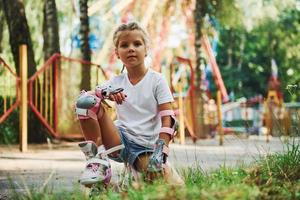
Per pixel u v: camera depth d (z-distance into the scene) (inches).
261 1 888.9
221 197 114.3
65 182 209.6
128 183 143.4
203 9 710.5
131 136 159.5
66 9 674.8
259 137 674.2
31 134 494.9
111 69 652.1
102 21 737.6
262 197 123.3
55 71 482.6
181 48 874.1
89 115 147.2
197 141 573.0
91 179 142.3
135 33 161.2
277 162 173.6
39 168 272.8
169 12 742.5
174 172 155.6
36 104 467.2
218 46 1344.7
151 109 160.6
